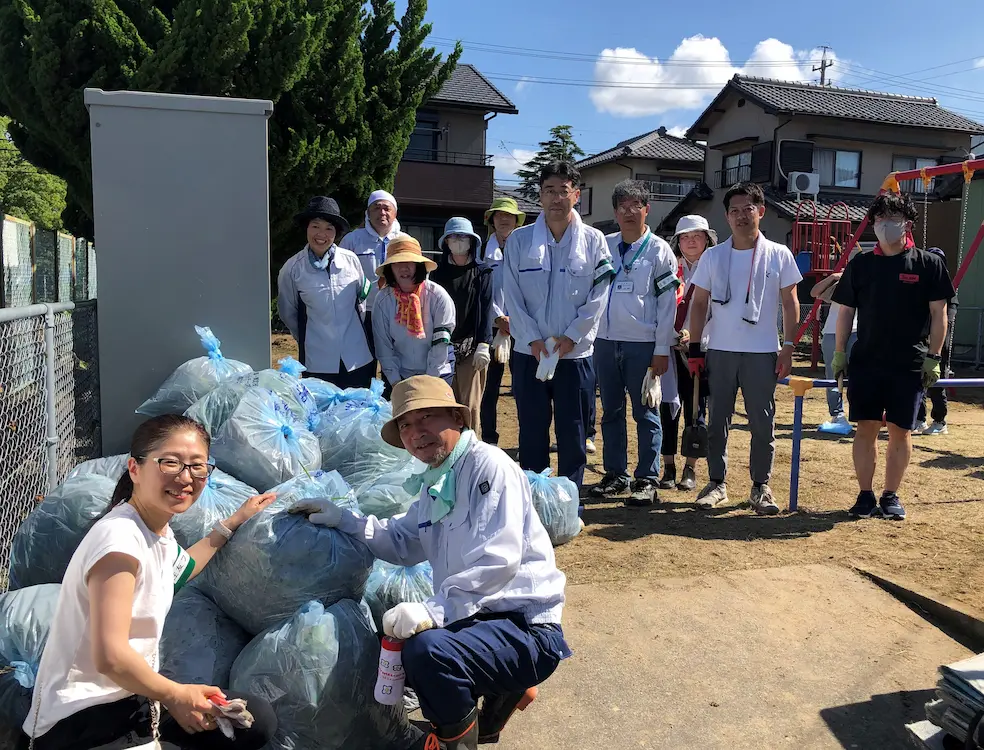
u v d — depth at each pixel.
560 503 4.20
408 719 2.60
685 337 5.45
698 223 5.62
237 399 3.26
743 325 4.78
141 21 10.55
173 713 1.80
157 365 4.12
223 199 4.12
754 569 3.92
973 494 5.43
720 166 25.80
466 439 2.31
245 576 2.25
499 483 2.25
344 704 2.17
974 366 13.91
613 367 5.09
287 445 2.88
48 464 3.58
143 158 4.03
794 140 22.78
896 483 4.82
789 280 4.79
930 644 3.18
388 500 2.95
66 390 4.39
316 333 4.57
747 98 23.67
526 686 2.21
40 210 21.48
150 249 4.07
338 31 12.21
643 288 4.94
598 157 32.91
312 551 2.25
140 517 1.87
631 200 4.87
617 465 5.31
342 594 2.36
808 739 2.54
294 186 12.12
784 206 21.58
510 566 2.16
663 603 3.50
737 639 3.18
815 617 3.39
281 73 10.80
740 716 2.66
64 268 10.78
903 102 25.55
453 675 2.05
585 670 2.92
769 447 4.94
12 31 9.95
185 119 4.05
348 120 12.66
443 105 21.84
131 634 1.79
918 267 4.47
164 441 1.84
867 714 2.68
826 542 4.37
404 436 2.29
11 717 1.99
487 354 5.40
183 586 2.29
